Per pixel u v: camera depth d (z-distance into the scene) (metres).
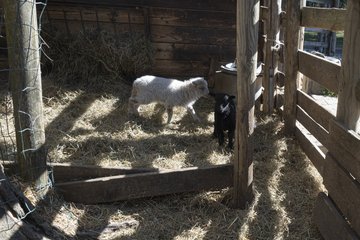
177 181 3.13
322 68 3.27
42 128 2.81
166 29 6.31
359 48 2.13
